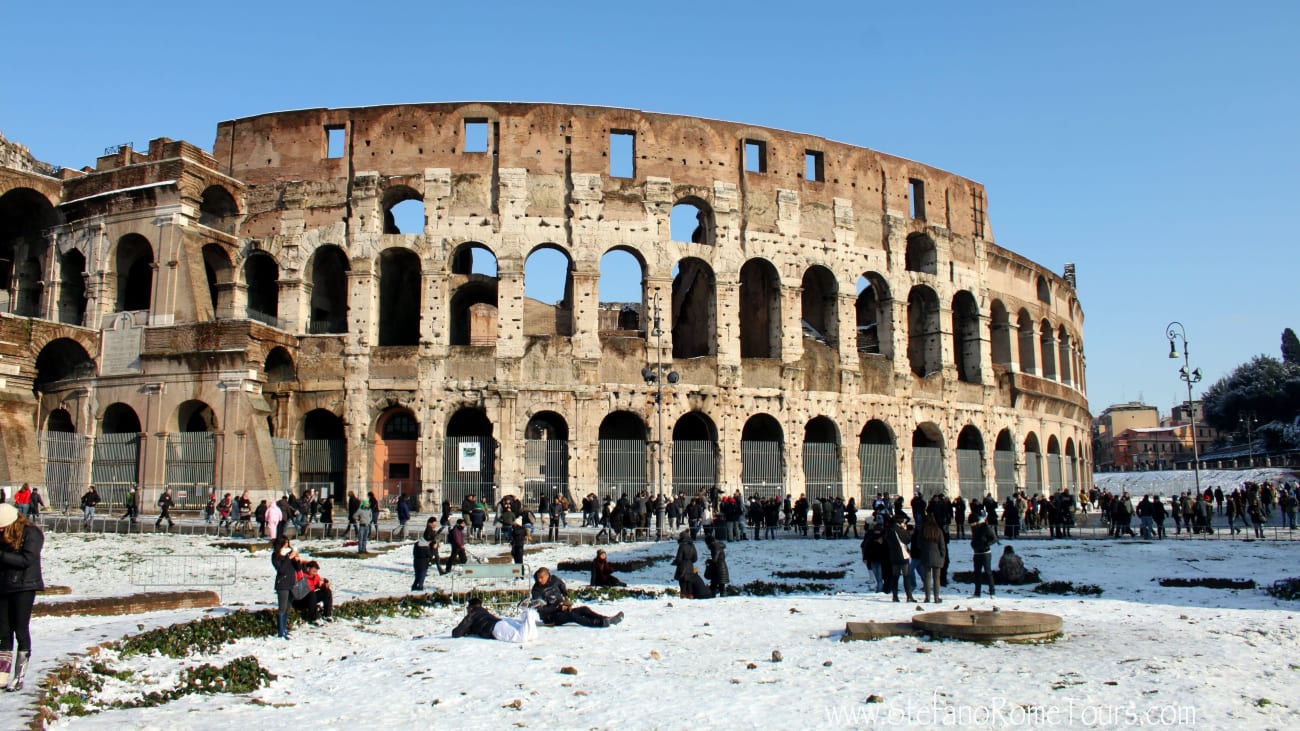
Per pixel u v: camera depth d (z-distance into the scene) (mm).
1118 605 27406
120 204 62688
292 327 63938
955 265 78000
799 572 36906
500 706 16344
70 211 64625
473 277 67062
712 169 68250
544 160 65625
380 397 62469
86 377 61188
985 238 81375
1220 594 30391
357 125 65750
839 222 71625
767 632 23000
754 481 65688
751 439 72438
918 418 73125
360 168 65188
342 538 47906
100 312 62188
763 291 72688
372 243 64125
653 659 20109
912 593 30984
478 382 62469
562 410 62906
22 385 56188
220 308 64625
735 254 67562
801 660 19656
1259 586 32094
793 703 16125
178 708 16328
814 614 25750
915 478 72125
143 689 17438
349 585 32625
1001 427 79812
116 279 63438
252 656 20703
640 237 65812
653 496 62094
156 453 58500
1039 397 84875
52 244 65250
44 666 16938
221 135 67688
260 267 70188
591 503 56250
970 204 80688
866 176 73938
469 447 58219
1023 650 20250
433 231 64188
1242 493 63125
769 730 14555
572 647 21625
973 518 46500
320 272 70125
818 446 68375
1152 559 41344
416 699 16984
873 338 79750
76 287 66000
